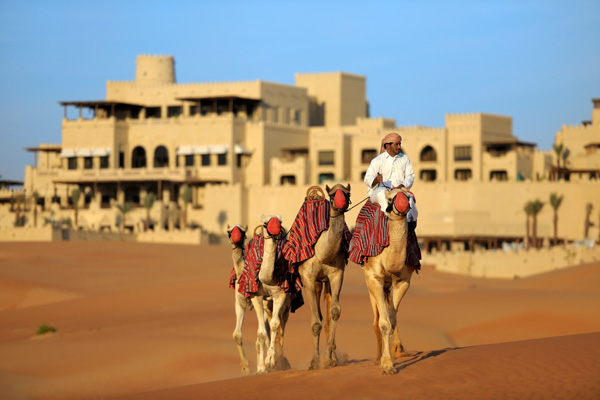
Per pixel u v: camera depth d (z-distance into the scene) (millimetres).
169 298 91812
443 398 17719
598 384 17797
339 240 22562
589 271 107125
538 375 18938
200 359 47625
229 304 84688
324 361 23438
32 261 118500
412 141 194500
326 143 197375
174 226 190125
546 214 168875
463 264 141750
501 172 191125
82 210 195375
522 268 139625
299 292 26969
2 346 56094
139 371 45375
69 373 45000
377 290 20906
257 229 26891
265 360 25328
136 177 197625
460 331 57312
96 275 112438
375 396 18203
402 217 20078
